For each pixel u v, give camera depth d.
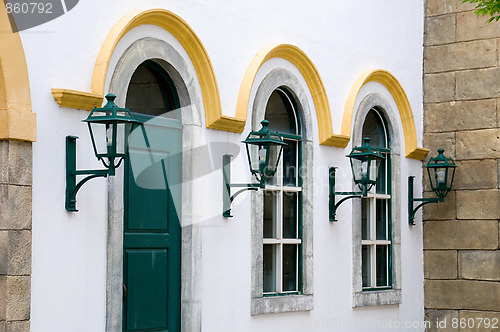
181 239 7.22
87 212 6.16
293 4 8.49
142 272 6.83
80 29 6.13
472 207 10.18
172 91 7.19
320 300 8.70
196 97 7.29
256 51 8.01
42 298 5.79
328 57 8.96
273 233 8.28
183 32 7.07
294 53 8.41
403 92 10.12
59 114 5.95
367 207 9.70
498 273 9.98
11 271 5.56
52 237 5.87
